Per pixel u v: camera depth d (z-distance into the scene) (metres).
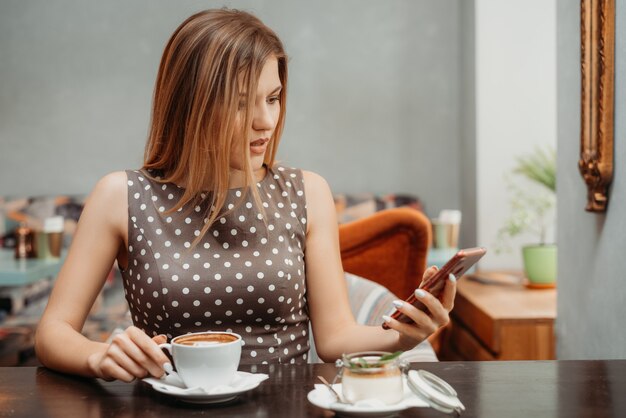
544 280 3.18
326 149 4.82
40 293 4.05
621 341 1.71
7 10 4.84
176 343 0.98
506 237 3.97
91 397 0.99
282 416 0.89
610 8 1.69
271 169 1.50
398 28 4.77
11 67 4.86
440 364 1.14
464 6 4.48
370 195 4.64
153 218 1.37
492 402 0.93
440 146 4.77
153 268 1.35
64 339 1.17
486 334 2.68
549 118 3.98
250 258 1.37
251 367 1.14
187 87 1.33
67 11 4.84
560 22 2.16
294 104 4.80
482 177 4.00
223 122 1.27
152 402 0.96
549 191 3.95
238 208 1.39
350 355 0.92
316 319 1.43
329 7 4.78
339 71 4.80
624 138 1.66
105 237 1.37
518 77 3.99
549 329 2.57
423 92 4.78
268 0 4.77
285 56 1.38
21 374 1.13
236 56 1.27
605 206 1.79
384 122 4.79
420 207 4.58
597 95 1.76
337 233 1.52
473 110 4.14
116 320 3.72
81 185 4.88
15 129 4.88
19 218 4.57
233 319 1.37
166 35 4.83
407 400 0.90
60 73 4.85
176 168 1.40
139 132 4.86
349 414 0.86
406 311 1.07
